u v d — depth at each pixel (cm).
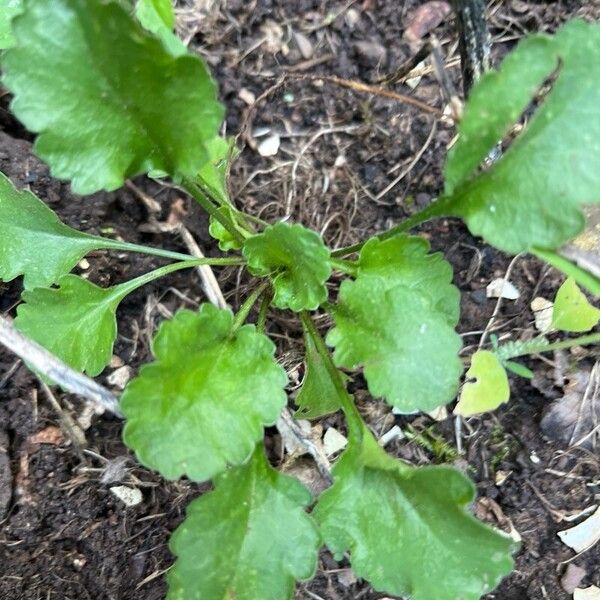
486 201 12
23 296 14
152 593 15
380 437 16
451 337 13
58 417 16
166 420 12
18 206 15
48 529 15
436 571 12
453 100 13
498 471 16
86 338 14
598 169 11
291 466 16
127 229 17
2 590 15
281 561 12
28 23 11
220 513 12
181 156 13
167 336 12
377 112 18
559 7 18
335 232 17
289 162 17
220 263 16
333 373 14
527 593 16
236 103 18
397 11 18
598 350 16
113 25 11
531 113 17
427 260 14
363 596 16
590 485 16
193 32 18
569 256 14
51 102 12
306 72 18
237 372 13
